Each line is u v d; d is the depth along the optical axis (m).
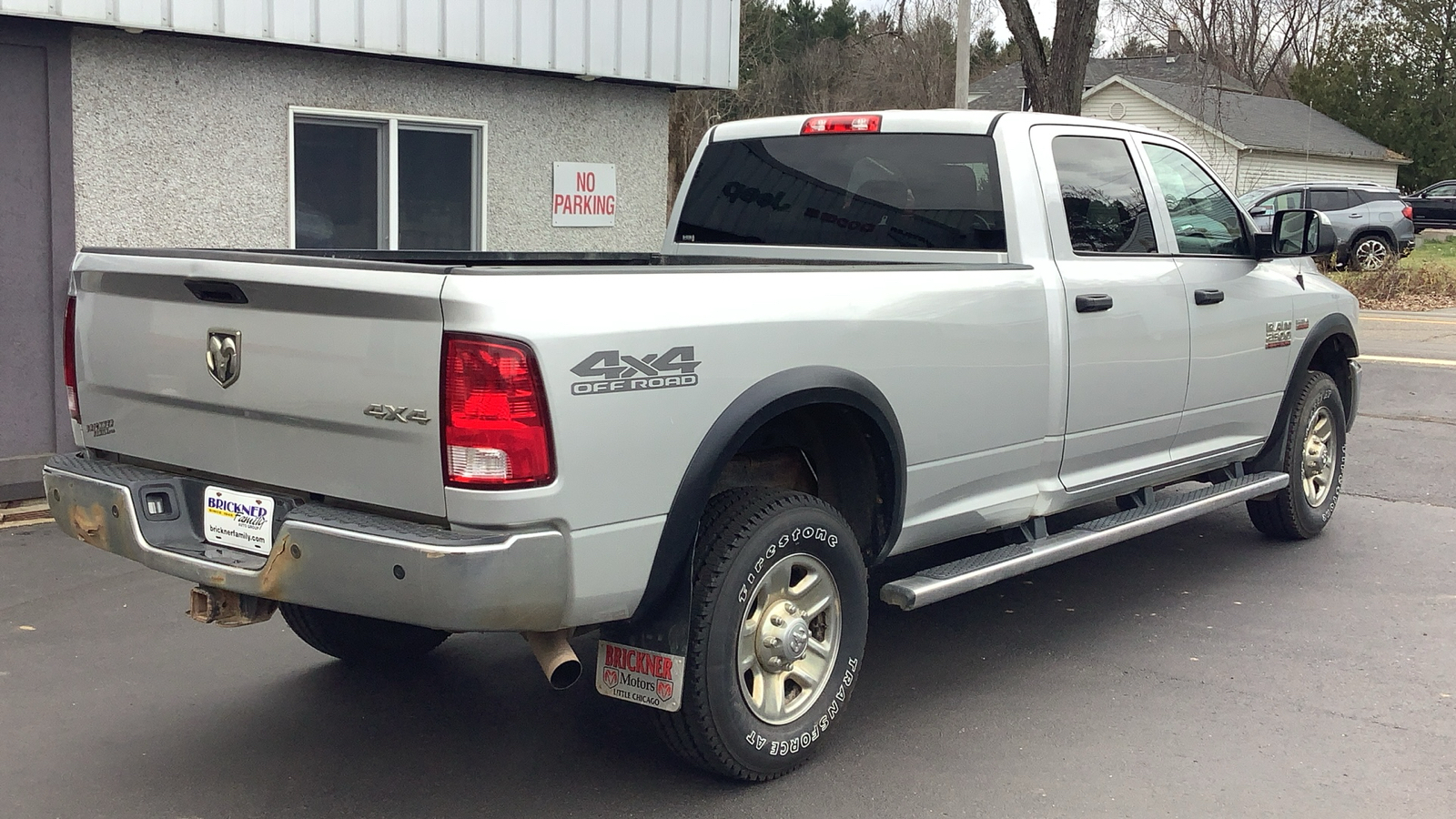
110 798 3.71
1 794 3.72
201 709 4.43
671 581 3.53
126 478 3.77
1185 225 5.79
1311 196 26.05
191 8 7.11
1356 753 4.14
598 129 9.37
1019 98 46.38
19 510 6.83
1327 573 6.33
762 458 4.34
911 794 3.81
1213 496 5.89
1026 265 4.81
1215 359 5.85
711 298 3.56
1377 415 10.91
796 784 3.87
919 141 5.09
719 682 3.62
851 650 4.09
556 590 3.23
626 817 3.64
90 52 7.02
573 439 3.19
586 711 4.48
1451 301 22.09
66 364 4.15
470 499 3.10
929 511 4.50
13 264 6.98
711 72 9.65
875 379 4.09
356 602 3.23
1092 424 5.14
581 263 5.70
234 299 3.53
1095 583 6.14
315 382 3.36
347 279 3.23
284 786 3.82
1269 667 4.95
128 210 7.28
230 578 3.48
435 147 8.62
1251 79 56.31
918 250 5.07
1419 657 5.08
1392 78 46.34
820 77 41.41
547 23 8.64
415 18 8.02
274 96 7.73
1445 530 7.23
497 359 3.06
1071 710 4.49
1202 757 4.09
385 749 4.11
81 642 5.07
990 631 5.40
